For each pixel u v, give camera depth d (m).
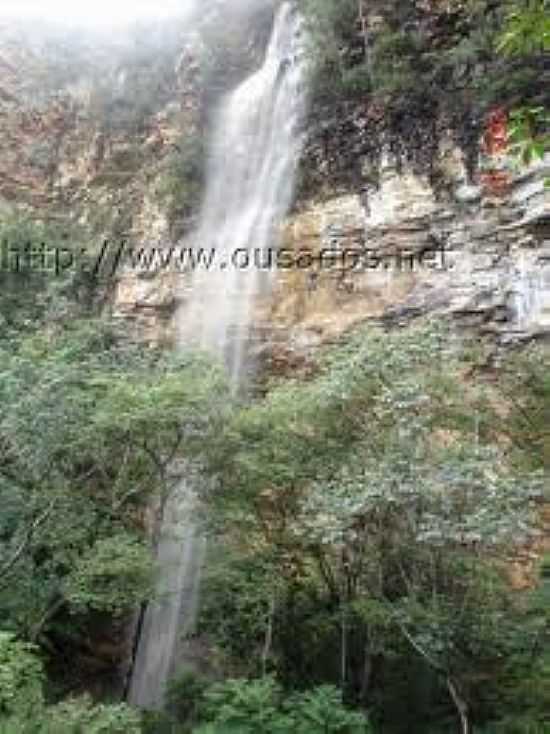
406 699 14.59
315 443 14.56
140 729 12.27
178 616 18.72
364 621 14.32
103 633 19.53
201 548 19.08
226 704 12.12
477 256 20.22
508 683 13.42
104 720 11.06
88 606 16.73
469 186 20.67
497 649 13.30
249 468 14.42
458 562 12.63
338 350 15.80
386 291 21.52
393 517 12.84
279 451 14.64
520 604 14.25
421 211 21.39
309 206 23.95
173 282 25.83
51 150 31.86
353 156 23.38
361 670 15.29
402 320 20.97
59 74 33.34
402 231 21.64
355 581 14.52
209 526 15.34
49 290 23.27
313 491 13.23
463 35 22.39
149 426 14.75
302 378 22.03
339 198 23.25
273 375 22.66
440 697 14.50
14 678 11.30
